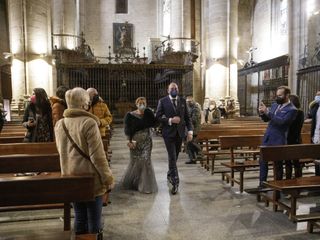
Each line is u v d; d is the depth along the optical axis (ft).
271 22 81.66
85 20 99.25
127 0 101.40
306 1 59.31
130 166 22.02
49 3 54.90
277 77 72.23
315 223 14.61
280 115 18.51
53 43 73.46
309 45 59.21
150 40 90.99
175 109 20.89
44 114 19.31
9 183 9.91
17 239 9.91
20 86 51.96
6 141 23.16
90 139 10.55
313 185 15.20
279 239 13.98
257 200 19.26
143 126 21.44
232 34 61.93
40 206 14.20
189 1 83.25
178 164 31.37
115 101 77.87
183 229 15.15
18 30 51.65
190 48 83.61
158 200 19.57
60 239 9.86
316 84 54.44
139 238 14.16
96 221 11.35
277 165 18.42
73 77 73.36
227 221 16.08
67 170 10.96
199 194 20.83
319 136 23.48
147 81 80.12
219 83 61.72
